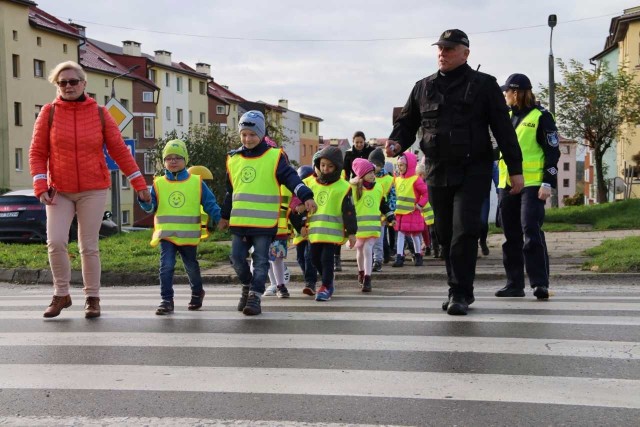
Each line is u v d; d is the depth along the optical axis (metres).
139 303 8.02
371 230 9.28
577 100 31.88
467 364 4.76
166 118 75.69
